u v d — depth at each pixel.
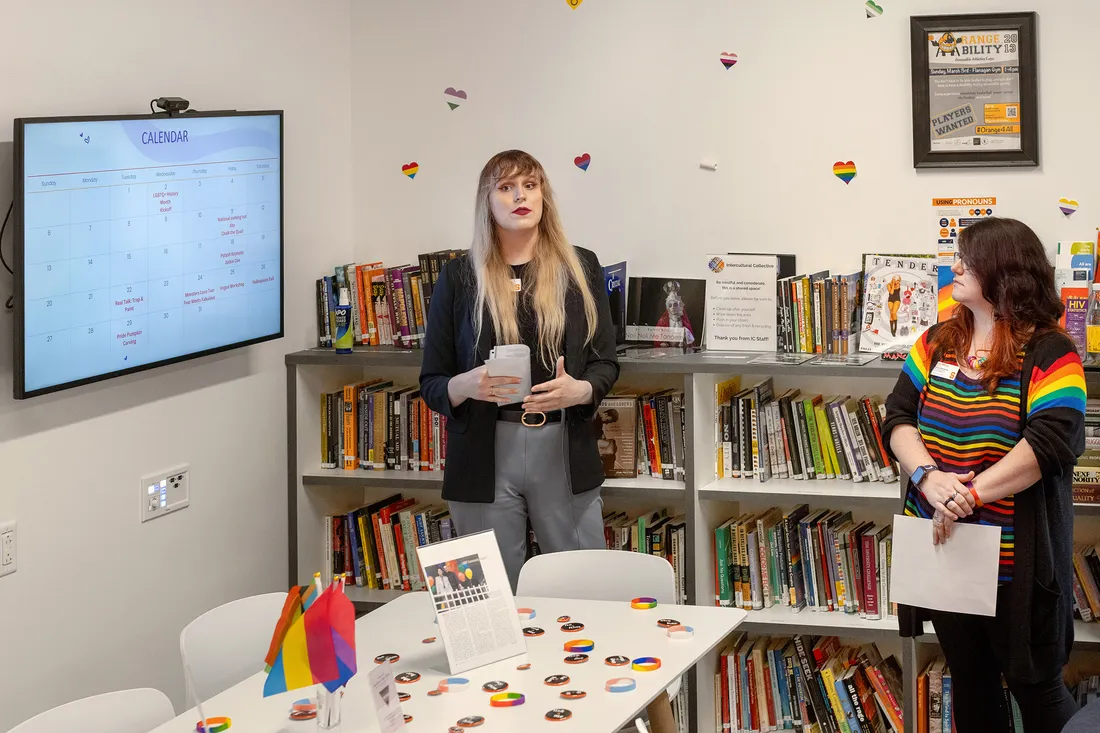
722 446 3.64
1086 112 3.46
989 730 2.85
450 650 2.17
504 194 3.22
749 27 3.73
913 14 3.59
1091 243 3.38
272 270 3.54
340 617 1.81
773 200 3.76
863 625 3.43
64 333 2.72
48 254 2.65
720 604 3.62
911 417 2.86
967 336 2.78
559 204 3.97
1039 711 2.72
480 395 3.07
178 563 3.31
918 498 2.80
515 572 3.36
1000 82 3.50
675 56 3.81
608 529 3.71
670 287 3.80
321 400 3.97
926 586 2.71
